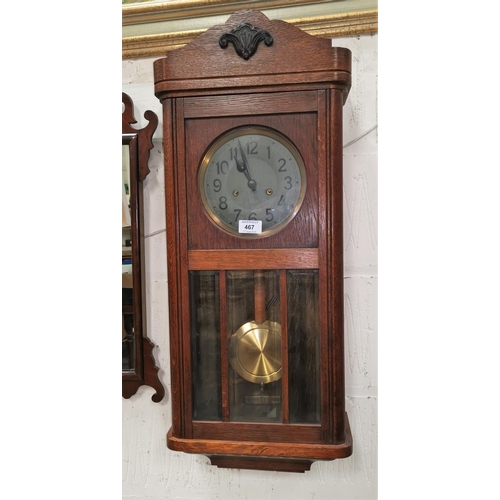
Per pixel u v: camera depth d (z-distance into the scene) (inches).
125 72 41.3
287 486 39.8
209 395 32.4
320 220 30.7
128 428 41.6
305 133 30.8
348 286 38.4
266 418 31.9
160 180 40.8
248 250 31.5
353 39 37.8
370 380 38.3
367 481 38.6
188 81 31.2
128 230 39.8
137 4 40.3
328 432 30.9
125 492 41.8
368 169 37.9
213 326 32.2
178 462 41.1
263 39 30.5
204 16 39.8
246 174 31.8
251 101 31.0
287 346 31.4
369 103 37.7
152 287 41.1
